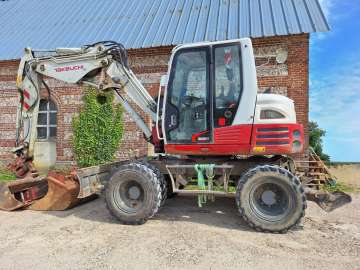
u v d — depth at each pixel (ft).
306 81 33.27
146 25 40.91
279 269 13.42
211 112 19.29
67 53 23.36
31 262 14.11
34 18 49.47
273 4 37.50
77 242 16.53
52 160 42.27
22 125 24.08
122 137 39.37
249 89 18.74
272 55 34.09
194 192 19.76
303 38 33.17
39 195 24.13
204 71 19.58
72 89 41.01
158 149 21.71
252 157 21.18
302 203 17.46
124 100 23.61
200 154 19.84
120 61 22.80
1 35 46.98
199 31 36.83
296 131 18.76
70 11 48.80
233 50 19.16
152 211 19.11
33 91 23.86
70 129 41.14
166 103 20.20
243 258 14.48
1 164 43.96
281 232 17.76
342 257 14.71
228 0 40.65
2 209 22.57
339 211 23.06
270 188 18.15
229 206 23.70
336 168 37.06
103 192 21.44
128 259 14.38
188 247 15.75
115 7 46.65
